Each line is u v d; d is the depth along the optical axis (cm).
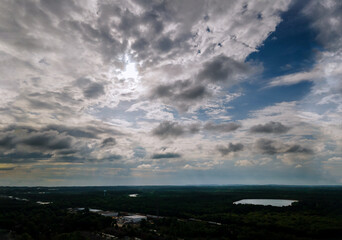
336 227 16912
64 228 17412
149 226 18312
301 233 16525
